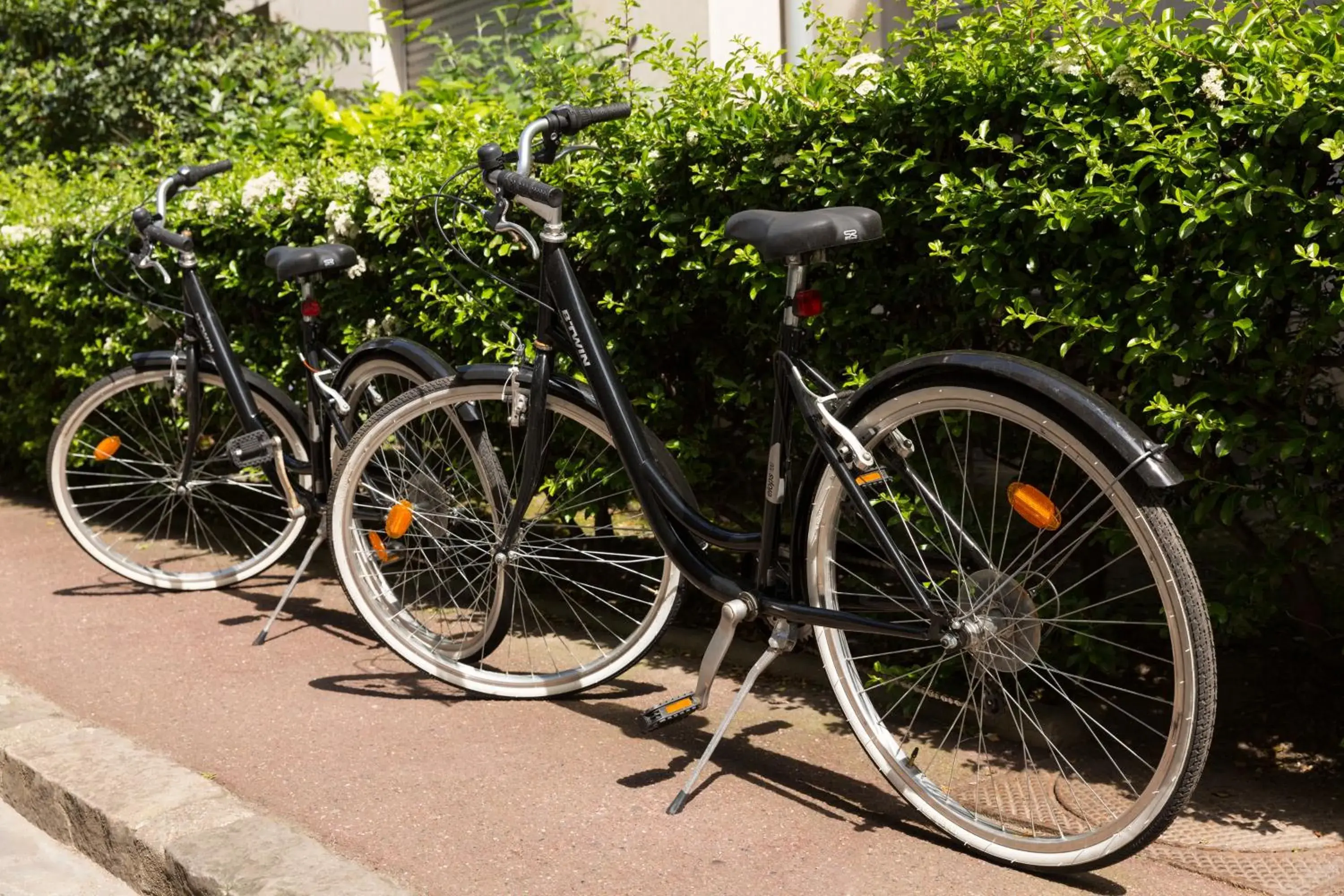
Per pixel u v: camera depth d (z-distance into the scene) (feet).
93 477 19.53
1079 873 7.78
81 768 9.39
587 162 11.53
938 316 9.88
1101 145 8.51
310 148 18.69
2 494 21.09
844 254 10.14
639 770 9.43
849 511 9.52
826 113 9.87
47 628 13.56
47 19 28.45
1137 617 10.19
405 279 13.44
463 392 11.03
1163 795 7.22
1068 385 7.45
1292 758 9.20
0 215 19.86
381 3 28.48
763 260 10.13
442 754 9.83
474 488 12.21
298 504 13.69
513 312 12.41
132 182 18.47
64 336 18.20
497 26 25.21
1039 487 9.87
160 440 16.66
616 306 11.53
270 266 12.58
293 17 32.89
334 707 10.93
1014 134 9.16
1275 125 7.73
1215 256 8.09
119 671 12.08
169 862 8.13
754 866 7.94
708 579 9.50
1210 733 7.11
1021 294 9.04
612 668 10.84
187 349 14.55
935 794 8.38
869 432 8.48
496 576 11.10
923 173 9.29
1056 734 9.58
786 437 8.89
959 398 7.94
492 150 10.19
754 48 11.03
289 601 14.37
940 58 9.41
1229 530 9.41
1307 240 7.84
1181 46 8.21
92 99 27.76
